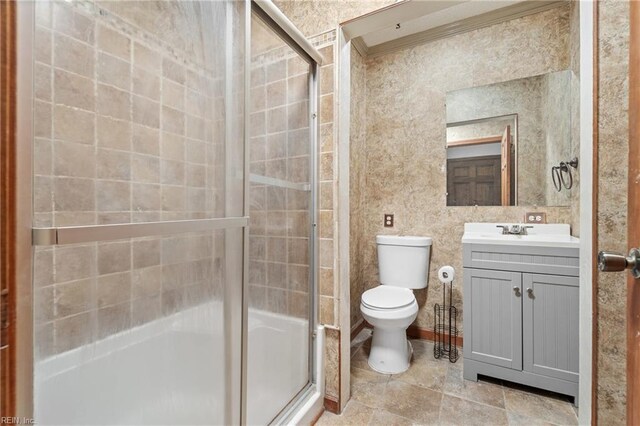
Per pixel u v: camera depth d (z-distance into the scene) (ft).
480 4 6.60
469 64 7.25
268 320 4.22
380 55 8.32
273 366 4.28
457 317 7.40
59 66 2.42
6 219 1.41
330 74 4.98
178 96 3.06
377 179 8.42
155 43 3.11
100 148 2.80
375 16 4.63
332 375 5.04
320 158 5.09
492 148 7.04
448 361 6.68
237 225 3.32
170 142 3.05
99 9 2.88
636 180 1.85
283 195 4.58
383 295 6.56
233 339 3.32
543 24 6.49
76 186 2.52
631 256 1.84
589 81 2.86
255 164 4.12
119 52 3.08
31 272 1.73
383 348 6.38
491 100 7.04
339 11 4.89
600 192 2.71
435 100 7.64
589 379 2.86
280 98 4.53
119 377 2.64
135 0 3.13
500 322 5.61
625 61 2.59
